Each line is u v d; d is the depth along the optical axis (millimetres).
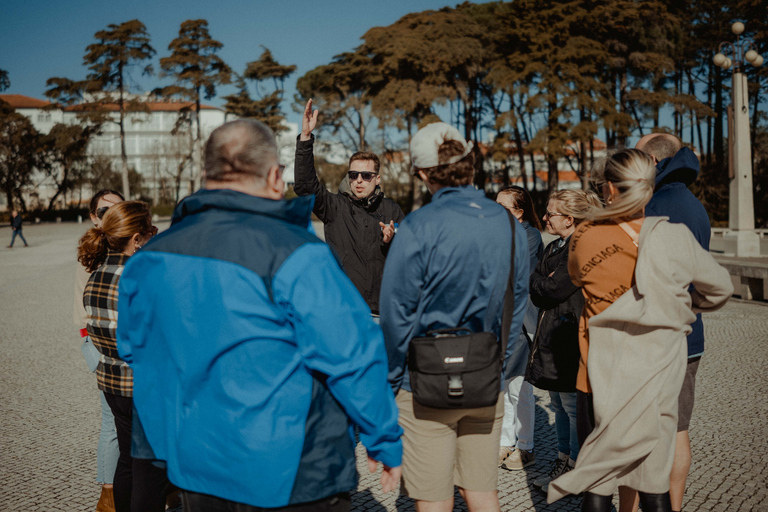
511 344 2219
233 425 1520
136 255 1692
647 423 2082
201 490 1586
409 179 46750
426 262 1979
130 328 1734
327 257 1626
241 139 1732
